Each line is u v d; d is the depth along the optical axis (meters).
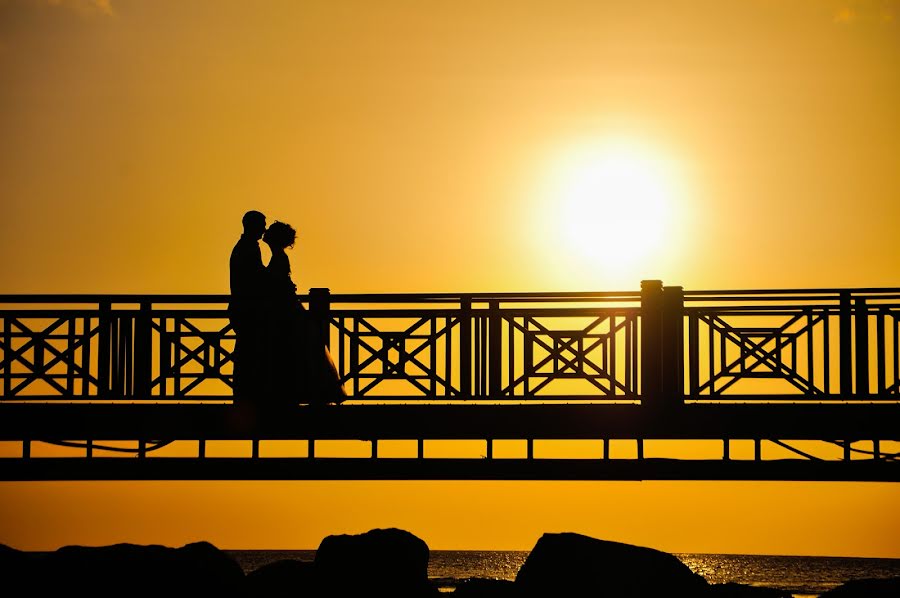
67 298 25.23
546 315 25.19
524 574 23.22
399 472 24.94
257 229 25.28
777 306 25.14
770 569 183.00
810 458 24.83
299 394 24.69
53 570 20.38
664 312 25.05
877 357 24.94
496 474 24.94
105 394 25.20
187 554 21.66
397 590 23.19
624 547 23.52
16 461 25.12
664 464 24.86
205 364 25.16
